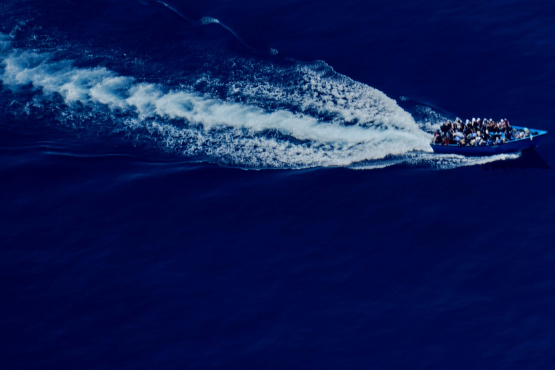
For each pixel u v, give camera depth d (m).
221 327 69.19
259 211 79.50
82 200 80.81
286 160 85.25
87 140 87.62
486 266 73.56
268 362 66.38
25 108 91.25
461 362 66.06
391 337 68.12
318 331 68.69
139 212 79.62
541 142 85.38
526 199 79.56
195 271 73.94
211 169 84.25
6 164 84.12
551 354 66.12
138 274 73.75
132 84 94.06
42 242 76.75
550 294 70.81
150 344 68.06
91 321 69.88
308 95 91.94
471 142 83.31
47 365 66.50
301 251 75.50
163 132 88.75
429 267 73.75
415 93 91.88
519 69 93.81
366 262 74.38
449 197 80.38
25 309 70.75
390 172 83.50
